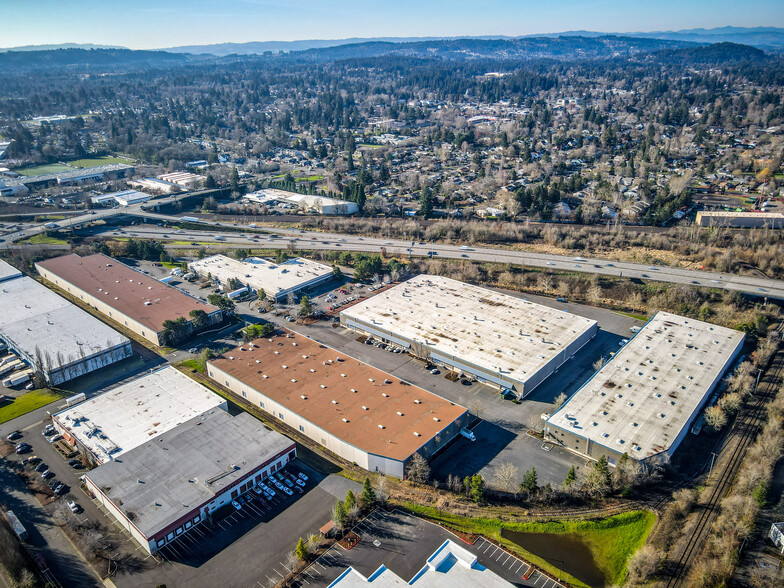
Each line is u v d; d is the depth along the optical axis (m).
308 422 121.44
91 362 149.38
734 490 105.06
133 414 125.25
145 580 88.69
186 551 94.19
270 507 103.94
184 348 161.62
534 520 100.12
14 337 157.25
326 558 92.38
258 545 95.25
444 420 120.75
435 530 98.31
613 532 97.75
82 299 191.25
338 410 124.88
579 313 178.75
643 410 123.38
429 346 150.88
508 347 149.25
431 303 175.75
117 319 176.38
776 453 111.31
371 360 153.00
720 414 122.19
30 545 95.75
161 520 95.50
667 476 110.31
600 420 120.25
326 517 101.31
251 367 142.88
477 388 140.00
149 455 110.94
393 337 159.00
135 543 95.88
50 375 140.25
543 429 124.44
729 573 86.56
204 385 143.38
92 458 113.25
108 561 92.19
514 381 134.62
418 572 83.88
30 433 125.56
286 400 128.75
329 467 114.44
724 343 150.25
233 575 89.44
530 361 142.38
